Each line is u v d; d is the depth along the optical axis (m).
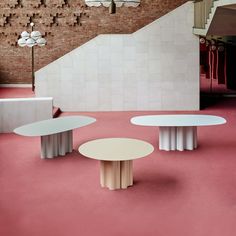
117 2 9.86
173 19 13.33
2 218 5.65
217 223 5.43
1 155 8.69
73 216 5.69
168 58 13.48
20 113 10.85
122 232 5.20
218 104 14.70
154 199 6.27
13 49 16.05
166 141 8.83
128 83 13.60
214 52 15.81
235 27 11.68
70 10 15.74
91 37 15.92
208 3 11.75
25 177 7.30
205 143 9.43
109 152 6.88
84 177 7.28
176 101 13.68
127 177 6.75
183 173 7.42
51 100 10.95
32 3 15.66
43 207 6.00
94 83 13.58
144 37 13.39
